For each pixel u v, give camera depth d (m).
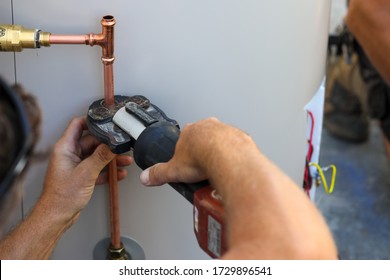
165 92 0.82
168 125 0.74
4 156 0.44
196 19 0.78
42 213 0.79
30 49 0.78
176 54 0.80
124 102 0.79
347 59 1.70
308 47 0.85
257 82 0.84
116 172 0.83
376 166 1.84
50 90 0.81
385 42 1.03
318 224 0.51
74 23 0.76
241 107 0.85
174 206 0.90
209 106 0.84
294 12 0.80
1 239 0.81
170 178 0.67
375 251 1.60
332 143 1.92
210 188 0.65
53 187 0.79
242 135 0.59
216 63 0.81
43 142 0.84
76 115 0.83
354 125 1.88
